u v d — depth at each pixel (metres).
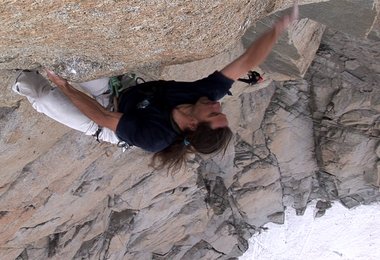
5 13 3.14
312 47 10.54
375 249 17.56
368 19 7.77
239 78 4.43
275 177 15.65
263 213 16.62
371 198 17.03
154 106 3.97
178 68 7.95
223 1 3.59
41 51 3.89
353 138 14.46
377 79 13.20
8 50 3.78
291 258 17.56
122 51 3.96
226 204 15.55
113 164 10.54
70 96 4.22
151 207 13.43
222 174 15.18
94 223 12.43
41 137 7.26
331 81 13.63
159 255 15.48
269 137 14.85
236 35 4.27
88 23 3.44
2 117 6.46
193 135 3.75
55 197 10.02
